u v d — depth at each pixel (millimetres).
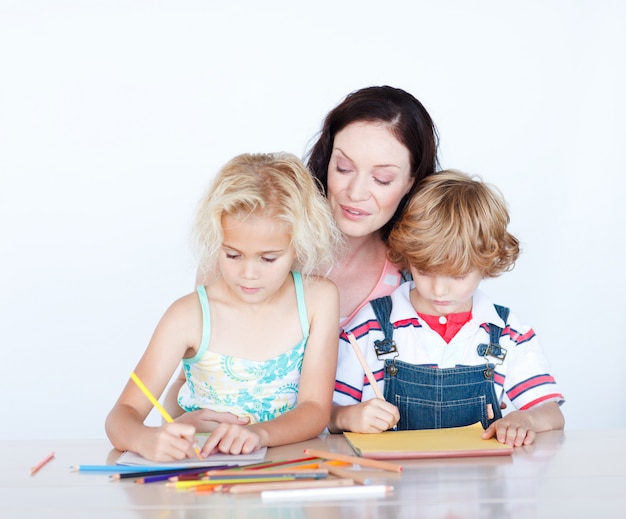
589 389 3348
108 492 1105
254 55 3354
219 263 1516
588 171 3311
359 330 1752
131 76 3344
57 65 3330
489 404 1681
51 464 1268
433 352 1716
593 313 3338
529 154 3328
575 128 3309
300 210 1458
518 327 1756
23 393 3369
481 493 1091
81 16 3328
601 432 1507
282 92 3365
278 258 1457
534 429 1488
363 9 3354
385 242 1897
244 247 1426
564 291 3334
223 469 1210
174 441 1260
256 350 1574
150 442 1274
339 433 1578
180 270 3383
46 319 3379
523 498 1067
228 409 1573
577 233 3324
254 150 3373
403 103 1766
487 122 3332
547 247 3326
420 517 992
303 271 1595
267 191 1440
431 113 3338
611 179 3307
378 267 1922
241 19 3348
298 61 3357
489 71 3330
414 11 3340
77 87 3338
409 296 1793
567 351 3346
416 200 1717
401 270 1924
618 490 1104
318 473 1168
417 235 1661
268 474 1165
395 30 3352
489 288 3328
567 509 1022
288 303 1585
